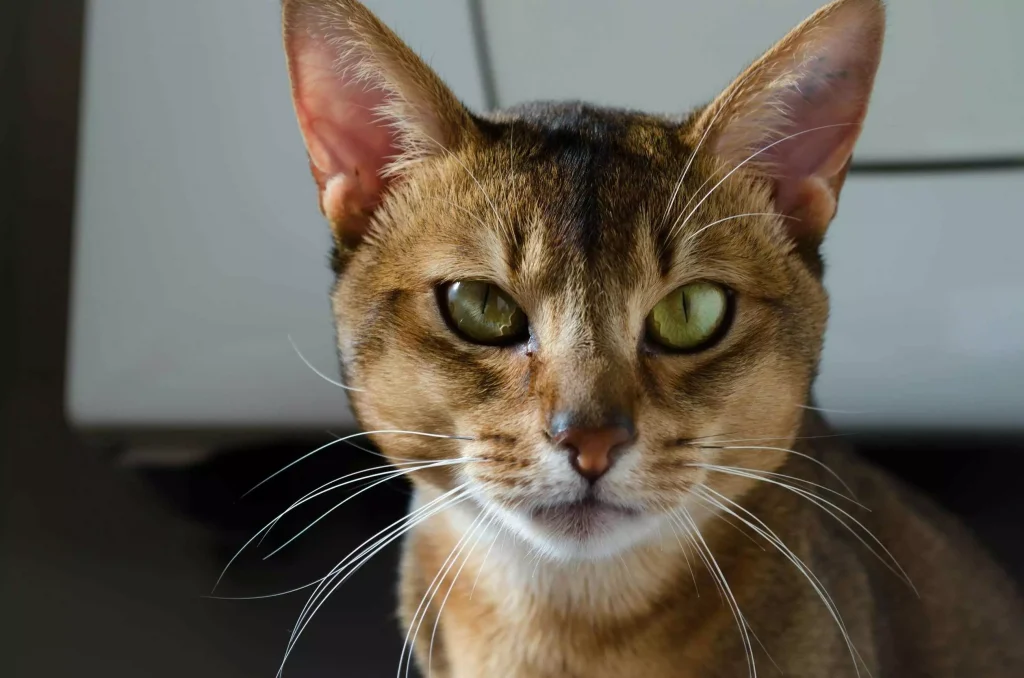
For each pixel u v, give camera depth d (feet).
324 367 1.35
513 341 1.02
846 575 1.12
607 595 1.09
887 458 1.38
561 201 1.02
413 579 1.18
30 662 1.39
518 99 1.32
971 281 1.33
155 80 1.33
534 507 1.01
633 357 1.01
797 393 1.08
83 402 1.36
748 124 1.06
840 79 1.06
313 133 1.07
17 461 1.43
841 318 1.34
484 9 1.31
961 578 1.24
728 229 1.05
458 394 1.02
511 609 1.11
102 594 1.40
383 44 1.03
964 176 1.32
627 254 1.01
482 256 1.02
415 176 1.07
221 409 1.36
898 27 1.28
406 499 1.36
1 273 1.45
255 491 1.39
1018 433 1.35
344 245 1.09
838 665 1.08
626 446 0.98
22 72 1.45
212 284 1.35
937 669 1.18
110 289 1.35
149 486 1.42
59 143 1.46
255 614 1.37
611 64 1.32
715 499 1.06
